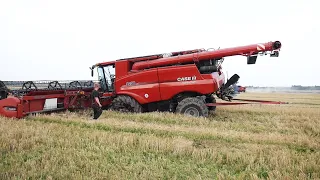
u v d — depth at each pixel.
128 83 11.25
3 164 4.53
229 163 4.85
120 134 6.64
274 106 16.88
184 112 10.16
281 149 5.67
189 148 5.41
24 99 9.41
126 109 11.14
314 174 4.16
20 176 3.99
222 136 6.91
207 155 5.21
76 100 11.63
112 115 10.34
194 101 10.04
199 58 10.56
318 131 7.80
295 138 6.76
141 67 11.36
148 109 11.37
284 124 9.16
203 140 6.56
